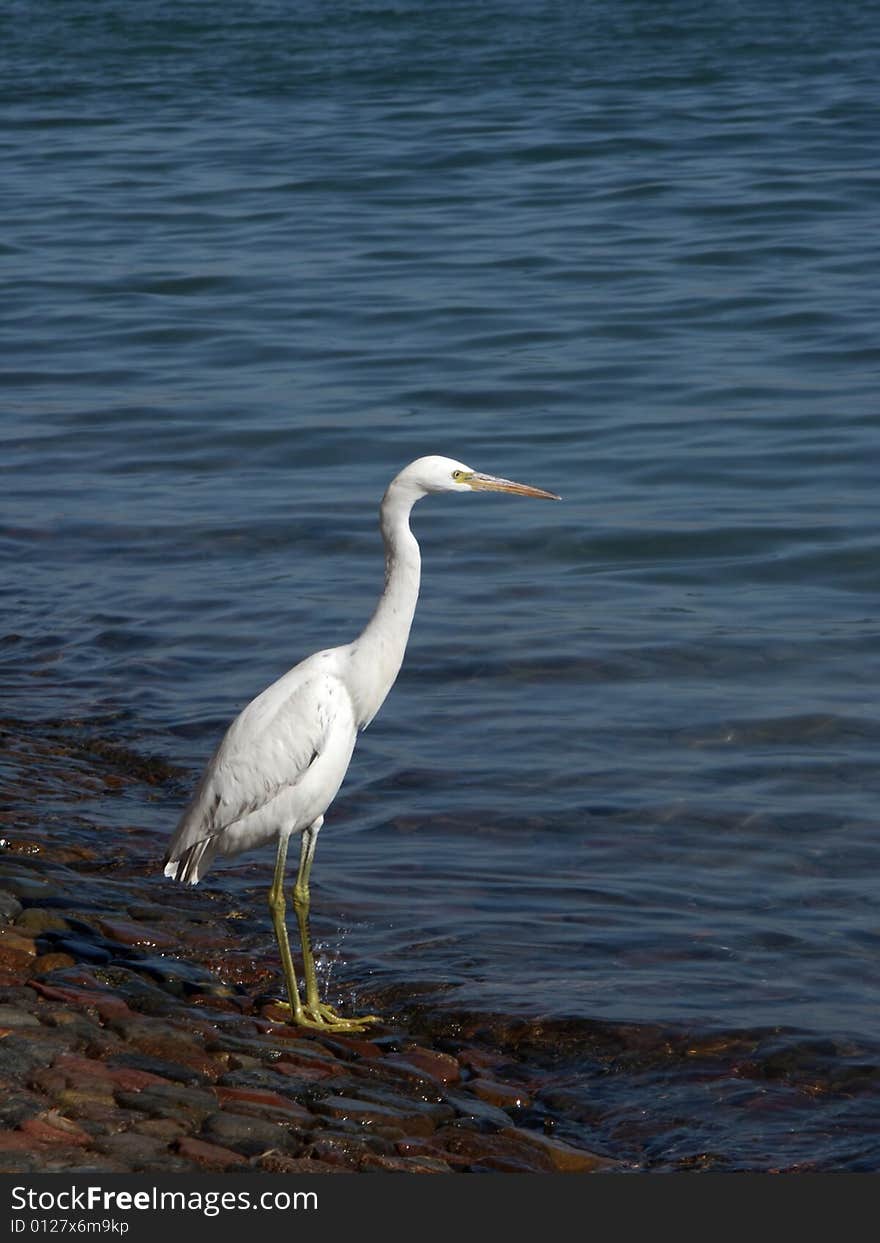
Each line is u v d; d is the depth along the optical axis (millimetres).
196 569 18000
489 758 13516
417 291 29719
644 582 17484
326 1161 7594
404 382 24797
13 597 17219
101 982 9453
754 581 17453
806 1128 8719
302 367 25688
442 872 11727
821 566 17766
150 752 13664
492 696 14719
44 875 11156
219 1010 9570
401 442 22141
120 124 46250
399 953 10578
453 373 25156
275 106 48250
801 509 19344
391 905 11234
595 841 12164
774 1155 8445
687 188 37000
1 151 42969
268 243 33469
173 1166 7188
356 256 32312
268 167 40312
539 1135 8438
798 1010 9867
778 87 48719
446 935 10789
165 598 17109
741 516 19188
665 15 65938
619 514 19422
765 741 13766
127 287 30328
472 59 55844
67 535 19031
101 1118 7543
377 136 43531
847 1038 9547
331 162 40594
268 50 58875
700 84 49844
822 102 45969
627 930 10859
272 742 9422
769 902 11250
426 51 57812
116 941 10266
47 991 9062
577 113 45812
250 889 11492
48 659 15664
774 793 12836
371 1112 8180
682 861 11852
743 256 31375
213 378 25234
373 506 19828
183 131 44969
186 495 20359
